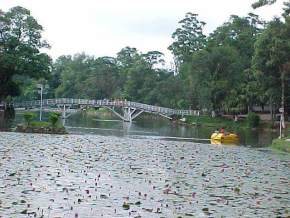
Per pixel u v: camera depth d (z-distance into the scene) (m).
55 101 95.69
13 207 13.66
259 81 77.25
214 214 14.00
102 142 40.47
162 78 133.88
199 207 14.89
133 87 133.00
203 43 117.88
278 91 77.44
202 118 97.19
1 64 77.88
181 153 33.72
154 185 18.67
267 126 83.75
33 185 17.31
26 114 50.16
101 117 117.75
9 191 15.96
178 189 18.03
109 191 16.88
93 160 26.05
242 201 16.25
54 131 49.78
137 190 17.38
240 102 91.06
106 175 20.66
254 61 76.81
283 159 33.66
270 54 73.88
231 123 91.56
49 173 20.34
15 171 20.36
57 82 162.62
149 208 14.41
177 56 120.38
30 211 13.28
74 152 30.08
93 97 144.62
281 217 13.96
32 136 42.91
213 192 17.75
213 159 30.56
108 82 145.62
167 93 120.06
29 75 81.38
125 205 14.42
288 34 74.12
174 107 116.19
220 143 50.88
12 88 82.88
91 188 17.31
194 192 17.53
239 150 40.22
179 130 76.06
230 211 14.53
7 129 51.28
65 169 21.86
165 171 23.00
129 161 26.59
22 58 79.69
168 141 47.62
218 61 94.31
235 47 104.75
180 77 121.12
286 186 20.17
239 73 94.50
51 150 30.50
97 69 149.38
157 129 76.31
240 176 22.67
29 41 81.62
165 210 14.21
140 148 36.38
